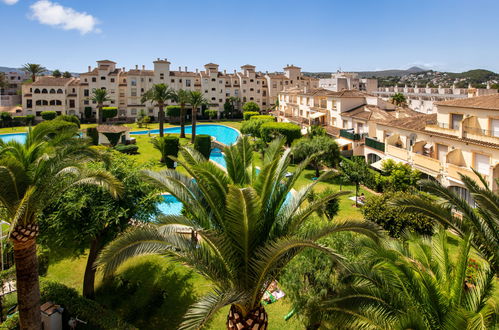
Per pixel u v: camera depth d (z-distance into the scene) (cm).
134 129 8681
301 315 1535
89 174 1404
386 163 3538
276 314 1730
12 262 2027
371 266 1255
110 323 1544
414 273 1145
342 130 5191
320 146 4097
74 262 2180
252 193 944
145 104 10256
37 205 1334
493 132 2891
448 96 8012
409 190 2973
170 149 4925
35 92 9344
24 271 1359
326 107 6731
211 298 917
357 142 4856
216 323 1658
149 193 1903
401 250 1254
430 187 1387
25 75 15162
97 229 1688
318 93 7156
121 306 1817
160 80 10406
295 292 1478
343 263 879
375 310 1027
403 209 1347
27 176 1297
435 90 8744
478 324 785
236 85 11381
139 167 2094
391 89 10181
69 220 1731
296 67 11962
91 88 9969
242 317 1092
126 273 2095
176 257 1007
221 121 10456
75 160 1492
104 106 10094
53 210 1808
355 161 3741
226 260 1032
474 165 2994
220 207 1120
